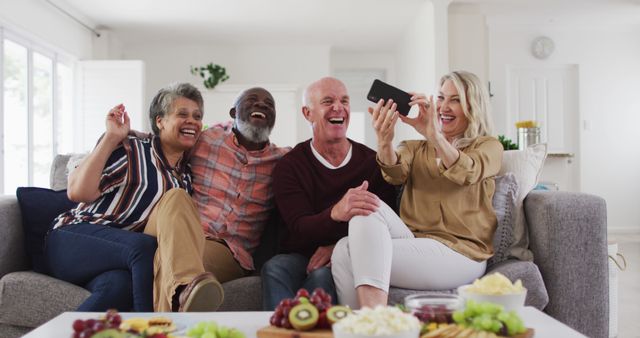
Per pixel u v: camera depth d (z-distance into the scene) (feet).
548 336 3.93
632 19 27.99
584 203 6.68
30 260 7.75
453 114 7.50
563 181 17.57
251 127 8.02
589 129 29.50
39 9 22.38
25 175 21.58
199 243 6.20
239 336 3.67
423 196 7.07
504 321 3.67
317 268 6.89
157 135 8.00
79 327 3.58
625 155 29.63
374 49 33.94
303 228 7.01
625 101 29.53
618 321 10.94
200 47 32.48
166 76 32.40
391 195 7.79
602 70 29.45
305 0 24.44
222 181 7.90
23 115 21.56
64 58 25.52
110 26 28.40
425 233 6.82
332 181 7.70
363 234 5.76
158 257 6.17
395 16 27.02
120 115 7.42
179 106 7.81
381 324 3.41
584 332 6.59
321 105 7.76
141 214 7.32
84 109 26.45
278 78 32.63
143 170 7.46
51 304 6.63
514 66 29.32
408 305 3.95
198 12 26.17
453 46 24.70
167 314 4.55
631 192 29.60
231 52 32.55
